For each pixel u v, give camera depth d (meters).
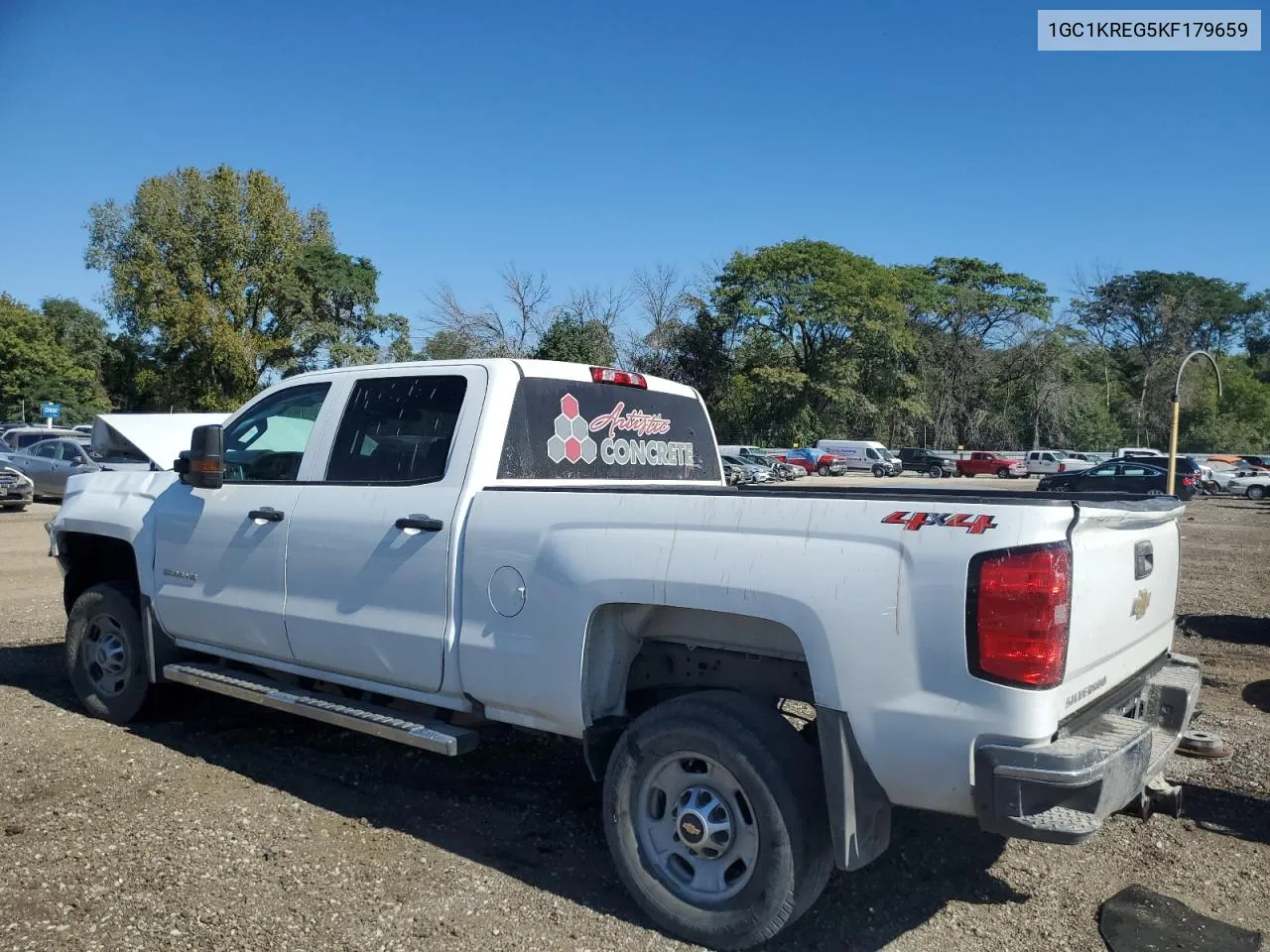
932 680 2.96
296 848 4.11
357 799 4.69
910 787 3.03
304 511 4.65
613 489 3.84
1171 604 4.10
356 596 4.38
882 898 3.76
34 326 68.88
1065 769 2.77
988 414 69.19
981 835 4.36
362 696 4.80
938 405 70.00
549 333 34.03
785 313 57.72
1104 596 3.24
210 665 5.29
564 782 4.98
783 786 3.19
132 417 6.39
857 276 59.50
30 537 16.02
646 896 3.48
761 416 59.59
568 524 3.74
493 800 4.71
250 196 49.22
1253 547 18.27
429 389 4.50
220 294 49.16
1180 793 3.61
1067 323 70.38
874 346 60.22
